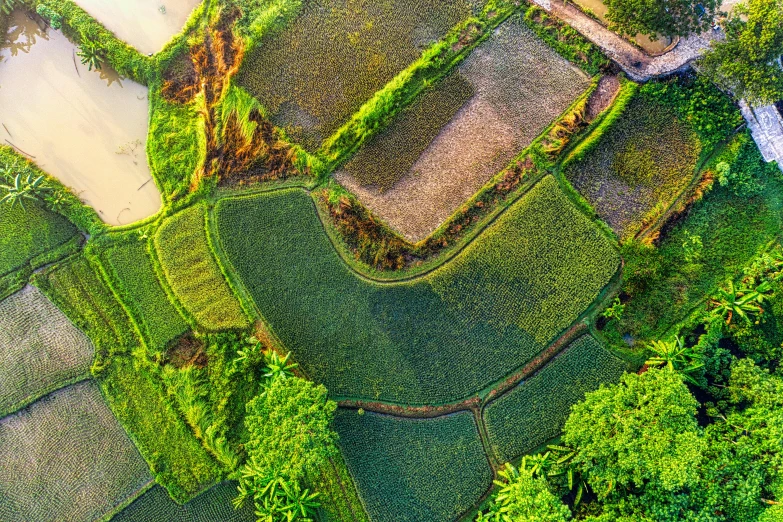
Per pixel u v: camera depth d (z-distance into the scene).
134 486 22.77
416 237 23.05
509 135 23.06
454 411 22.66
